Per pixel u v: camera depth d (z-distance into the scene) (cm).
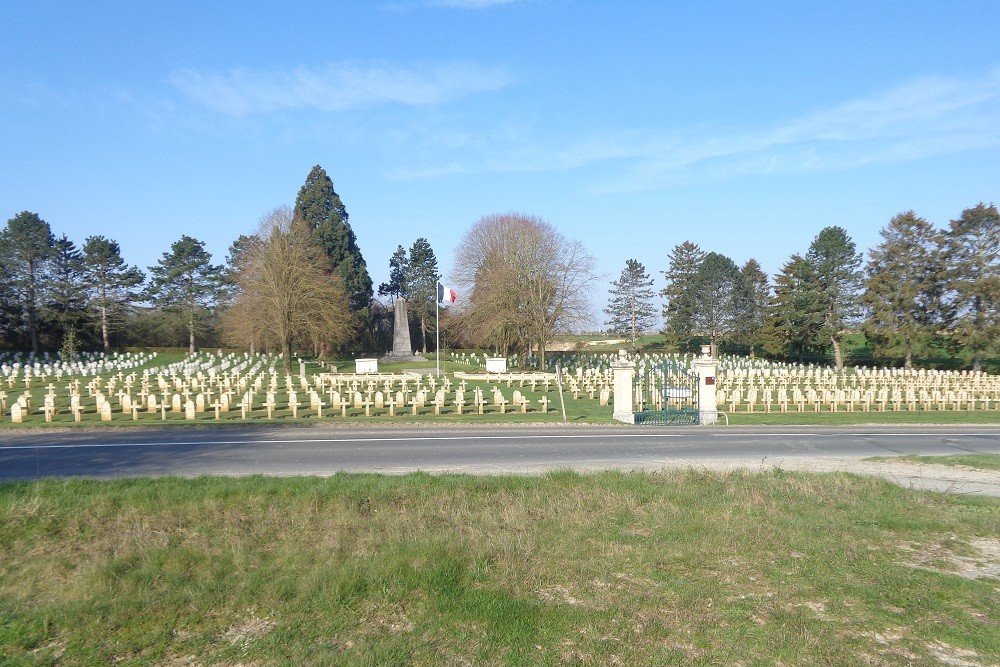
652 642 629
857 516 1042
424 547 859
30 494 1109
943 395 3384
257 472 1408
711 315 7762
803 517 1030
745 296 7894
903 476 1391
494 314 5747
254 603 729
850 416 2731
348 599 730
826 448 1830
